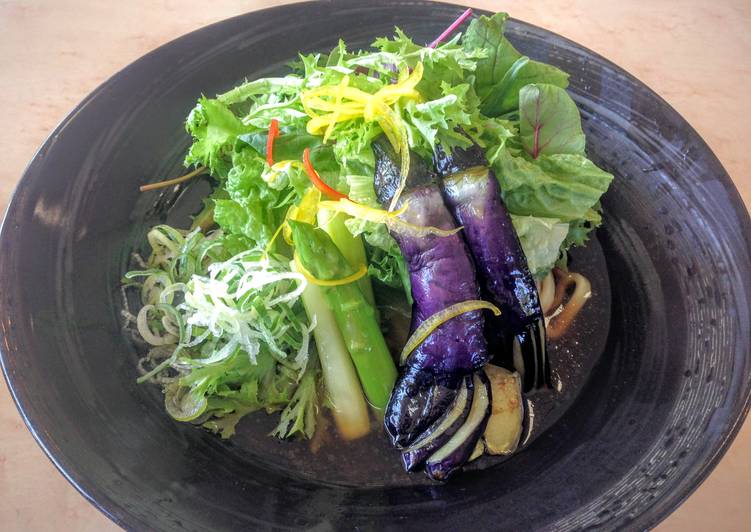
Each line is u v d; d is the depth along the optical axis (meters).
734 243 0.22
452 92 0.22
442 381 0.21
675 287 0.23
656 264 0.24
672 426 0.20
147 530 0.17
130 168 0.25
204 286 0.22
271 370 0.23
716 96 0.32
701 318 0.22
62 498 0.21
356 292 0.22
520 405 0.22
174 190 0.26
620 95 0.26
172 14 0.34
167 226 0.25
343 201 0.22
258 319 0.22
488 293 0.22
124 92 0.25
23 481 0.22
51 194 0.22
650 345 0.22
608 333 0.24
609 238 0.25
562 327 0.24
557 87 0.23
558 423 0.22
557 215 0.23
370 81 0.23
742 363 0.20
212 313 0.22
